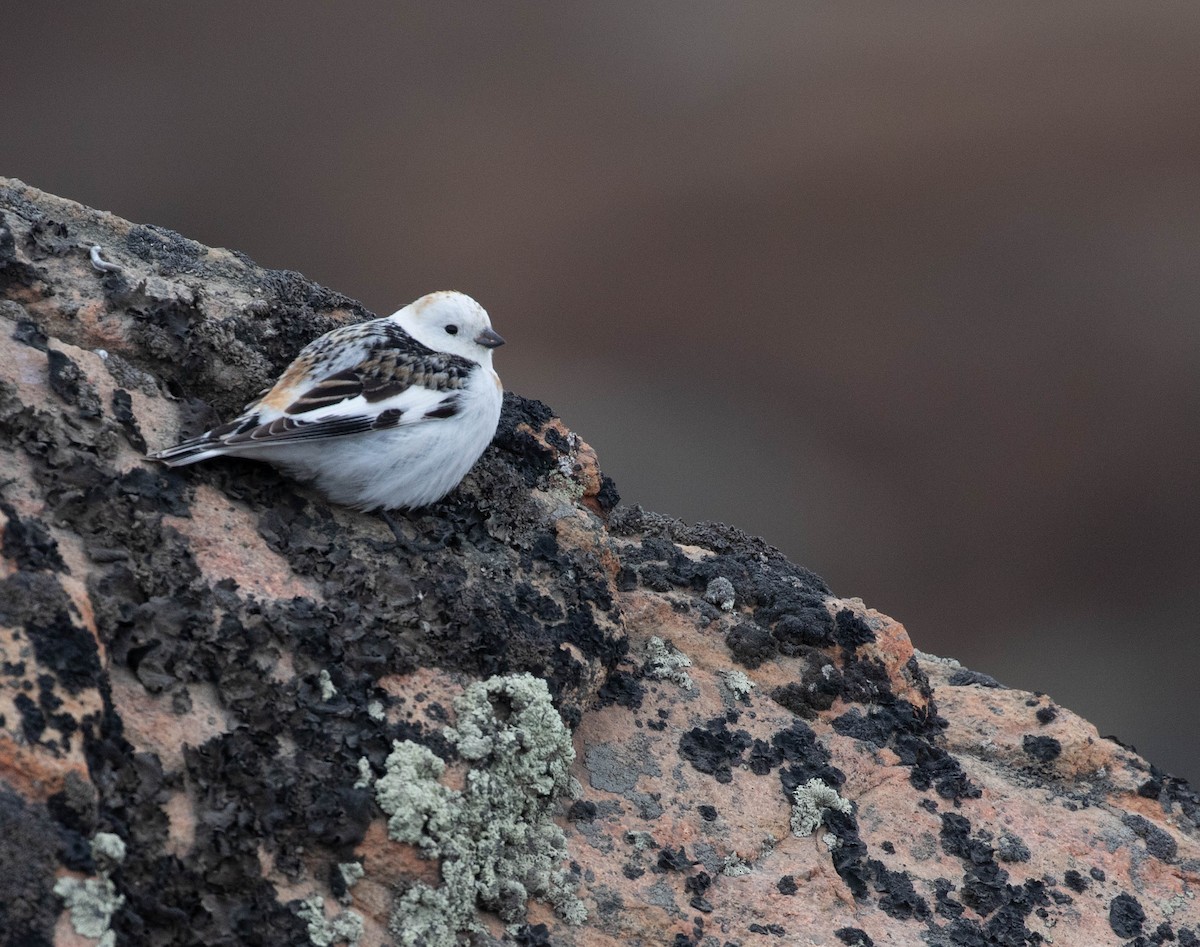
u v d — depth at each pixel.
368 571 9.53
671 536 13.10
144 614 8.09
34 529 7.88
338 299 12.32
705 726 10.91
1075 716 12.45
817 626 11.76
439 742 8.93
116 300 10.36
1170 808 11.84
